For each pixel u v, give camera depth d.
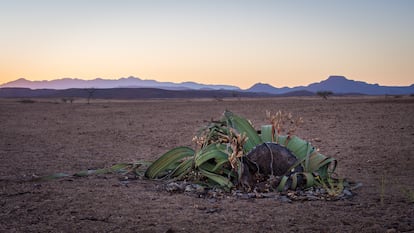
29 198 6.46
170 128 18.91
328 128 17.12
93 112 33.78
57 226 5.10
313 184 7.12
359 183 7.46
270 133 8.18
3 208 5.89
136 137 15.91
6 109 40.53
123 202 6.21
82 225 5.13
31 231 4.92
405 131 15.36
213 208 5.88
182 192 6.90
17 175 8.58
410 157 10.40
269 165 7.27
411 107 28.56
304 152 7.79
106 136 16.33
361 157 10.64
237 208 5.89
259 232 4.86
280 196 6.55
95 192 6.87
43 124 22.22
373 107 29.83
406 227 4.97
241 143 7.17
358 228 4.95
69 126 20.89
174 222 5.23
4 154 11.68
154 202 6.22
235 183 7.17
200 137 8.13
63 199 6.39
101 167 9.74
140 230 4.94
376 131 15.70
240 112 29.38
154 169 8.11
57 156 11.41
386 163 9.80
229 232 4.86
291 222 5.22
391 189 7.14
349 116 22.28
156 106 45.62
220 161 7.29
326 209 5.81
